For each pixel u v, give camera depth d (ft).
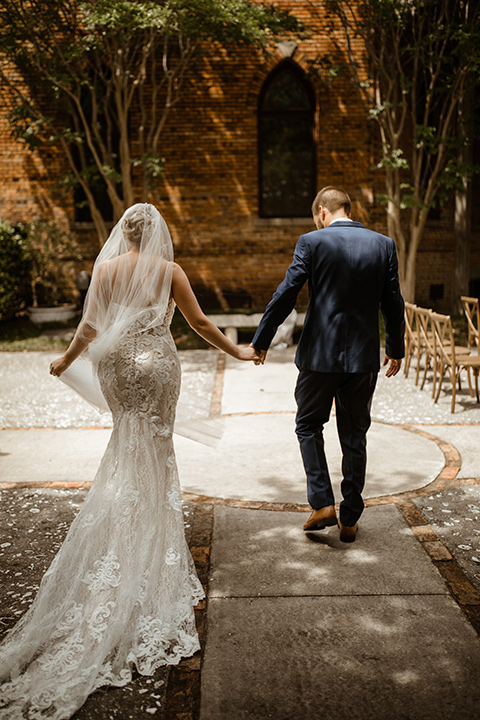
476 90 42.75
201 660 8.80
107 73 43.37
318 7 42.14
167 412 9.95
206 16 32.40
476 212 49.39
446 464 16.75
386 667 8.57
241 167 44.37
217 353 35.14
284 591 10.53
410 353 27.76
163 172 44.50
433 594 10.37
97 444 19.15
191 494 14.85
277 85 44.55
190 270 45.34
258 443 18.81
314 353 11.70
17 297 41.86
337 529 12.92
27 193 45.32
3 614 10.00
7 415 22.91
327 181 44.37
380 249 11.69
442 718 7.63
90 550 9.38
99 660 8.52
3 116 44.11
